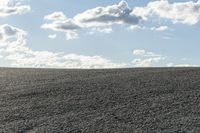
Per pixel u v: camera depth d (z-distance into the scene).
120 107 11.66
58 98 13.06
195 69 17.66
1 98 13.39
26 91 14.30
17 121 10.77
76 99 12.80
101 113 11.16
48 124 10.36
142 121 10.29
